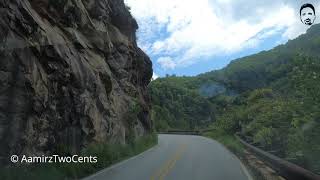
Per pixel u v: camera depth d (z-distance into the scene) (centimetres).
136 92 3894
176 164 2497
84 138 2327
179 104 15250
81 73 2311
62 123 2033
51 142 1888
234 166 2397
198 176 1944
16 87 1625
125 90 3634
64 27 2450
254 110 4894
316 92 1719
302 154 1758
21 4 1762
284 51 11038
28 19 1783
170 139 6216
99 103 2630
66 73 2078
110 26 3684
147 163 2556
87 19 2853
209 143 5047
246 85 17338
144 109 4762
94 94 2528
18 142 1614
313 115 1730
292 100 1997
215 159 2858
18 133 1616
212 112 15750
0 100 1533
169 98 15075
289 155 1895
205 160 2775
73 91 2189
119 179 1825
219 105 16450
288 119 2453
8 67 1584
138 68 4672
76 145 2203
